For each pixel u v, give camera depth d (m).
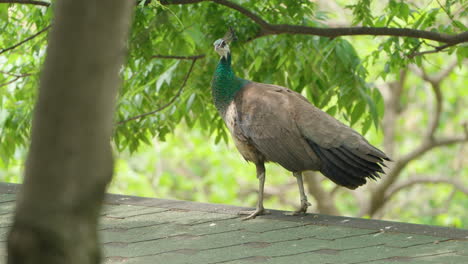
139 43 11.73
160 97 15.84
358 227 9.14
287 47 13.97
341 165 9.41
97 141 3.80
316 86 15.80
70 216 3.83
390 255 7.90
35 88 15.21
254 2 13.17
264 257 7.88
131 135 16.22
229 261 7.74
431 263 7.55
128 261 7.75
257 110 9.88
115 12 3.69
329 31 12.23
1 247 8.11
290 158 9.66
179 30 13.02
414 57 13.65
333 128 9.52
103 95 3.75
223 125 16.16
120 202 10.69
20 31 14.95
